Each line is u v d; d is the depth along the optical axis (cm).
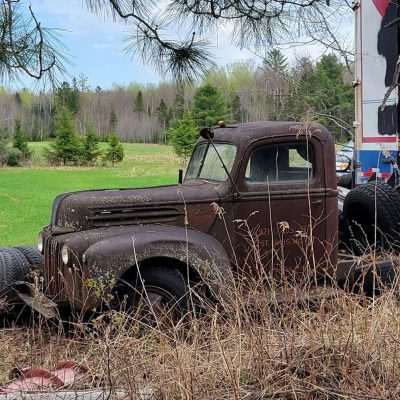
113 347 353
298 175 562
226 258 514
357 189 620
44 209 1884
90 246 500
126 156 3950
